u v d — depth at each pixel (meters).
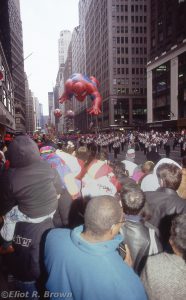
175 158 25.73
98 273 1.88
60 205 3.94
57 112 48.97
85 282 1.90
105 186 3.88
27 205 2.82
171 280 1.99
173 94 65.00
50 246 2.18
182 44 59.66
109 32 109.75
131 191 2.87
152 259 2.12
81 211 3.95
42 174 2.88
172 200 3.54
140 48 111.25
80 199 3.95
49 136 8.88
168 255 2.13
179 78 62.41
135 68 111.25
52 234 2.28
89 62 153.12
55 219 4.05
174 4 63.16
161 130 70.56
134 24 110.62
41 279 2.77
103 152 6.34
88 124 146.88
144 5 110.50
